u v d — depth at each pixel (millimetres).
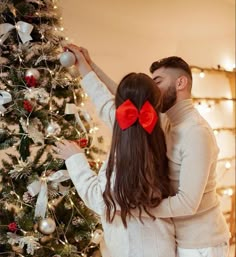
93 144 1903
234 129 3377
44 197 1497
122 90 1236
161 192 1204
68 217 1668
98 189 1267
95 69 1611
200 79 3125
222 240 1323
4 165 1573
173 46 2973
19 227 1482
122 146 1193
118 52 2672
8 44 1536
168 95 1371
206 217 1307
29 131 1471
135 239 1250
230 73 3324
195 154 1205
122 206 1191
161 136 1235
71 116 1660
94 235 1660
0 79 1539
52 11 1664
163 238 1265
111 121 1467
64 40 1690
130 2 2725
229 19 3316
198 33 3109
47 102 1563
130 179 1167
